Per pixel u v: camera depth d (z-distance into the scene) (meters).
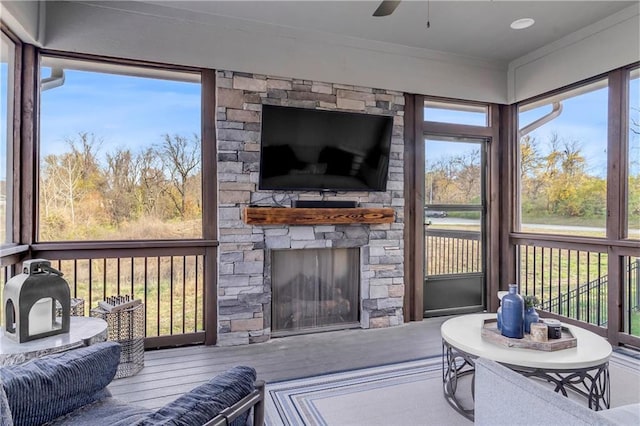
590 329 3.64
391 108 3.96
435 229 4.25
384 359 3.01
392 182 3.96
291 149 3.51
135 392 2.45
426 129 4.15
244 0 3.10
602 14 3.35
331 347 3.29
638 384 2.52
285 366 2.88
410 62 4.02
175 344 3.32
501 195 4.46
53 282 1.81
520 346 2.04
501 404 1.16
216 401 1.02
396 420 2.11
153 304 3.38
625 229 3.35
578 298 3.82
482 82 4.33
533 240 4.17
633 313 3.33
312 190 3.64
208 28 3.34
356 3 3.15
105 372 1.49
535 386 1.07
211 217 3.39
